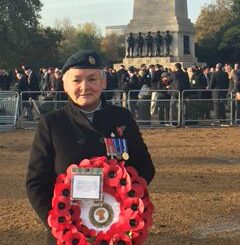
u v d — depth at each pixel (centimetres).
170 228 797
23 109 2328
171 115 2278
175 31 4438
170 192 1018
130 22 4588
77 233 343
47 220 360
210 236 766
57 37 7744
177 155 1488
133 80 2405
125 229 343
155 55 4484
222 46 7994
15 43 7106
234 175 1198
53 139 370
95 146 366
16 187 1073
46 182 372
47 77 2650
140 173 387
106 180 346
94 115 375
